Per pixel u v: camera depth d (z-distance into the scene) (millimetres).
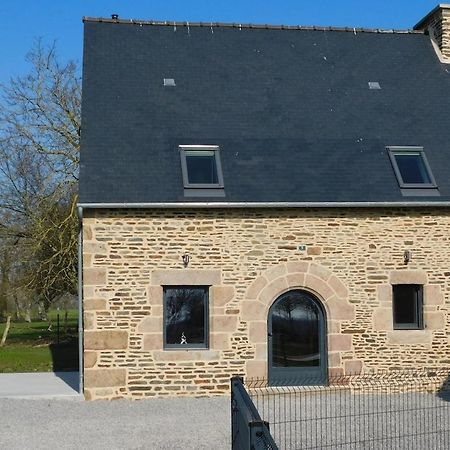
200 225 13367
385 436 10078
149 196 13203
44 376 16219
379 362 13734
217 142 14461
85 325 12992
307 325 13820
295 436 9930
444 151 14938
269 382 13594
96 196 13047
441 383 13828
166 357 13148
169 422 11141
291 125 15156
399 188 14031
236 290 13406
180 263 13281
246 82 16078
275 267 13531
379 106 15969
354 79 16641
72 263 23234
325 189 13781
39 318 41250
